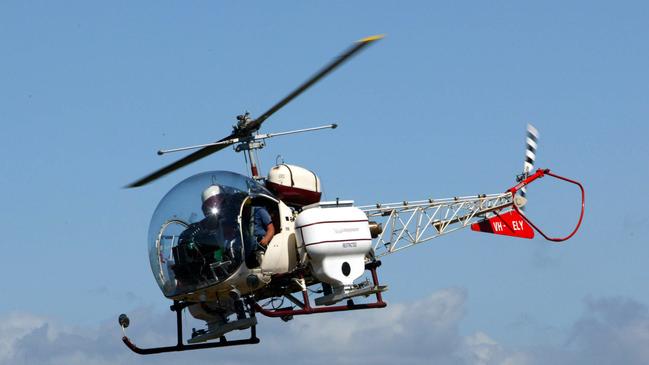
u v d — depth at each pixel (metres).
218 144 78.44
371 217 86.69
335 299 77.12
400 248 88.19
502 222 96.31
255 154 79.31
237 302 75.44
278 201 76.75
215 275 73.62
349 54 69.38
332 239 76.12
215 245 73.44
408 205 88.38
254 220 75.69
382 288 78.06
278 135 79.75
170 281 75.06
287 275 77.00
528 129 99.62
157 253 75.50
